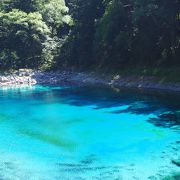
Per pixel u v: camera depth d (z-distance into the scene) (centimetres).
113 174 1830
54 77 6806
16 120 3100
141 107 3419
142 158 2034
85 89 5081
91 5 6981
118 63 5822
